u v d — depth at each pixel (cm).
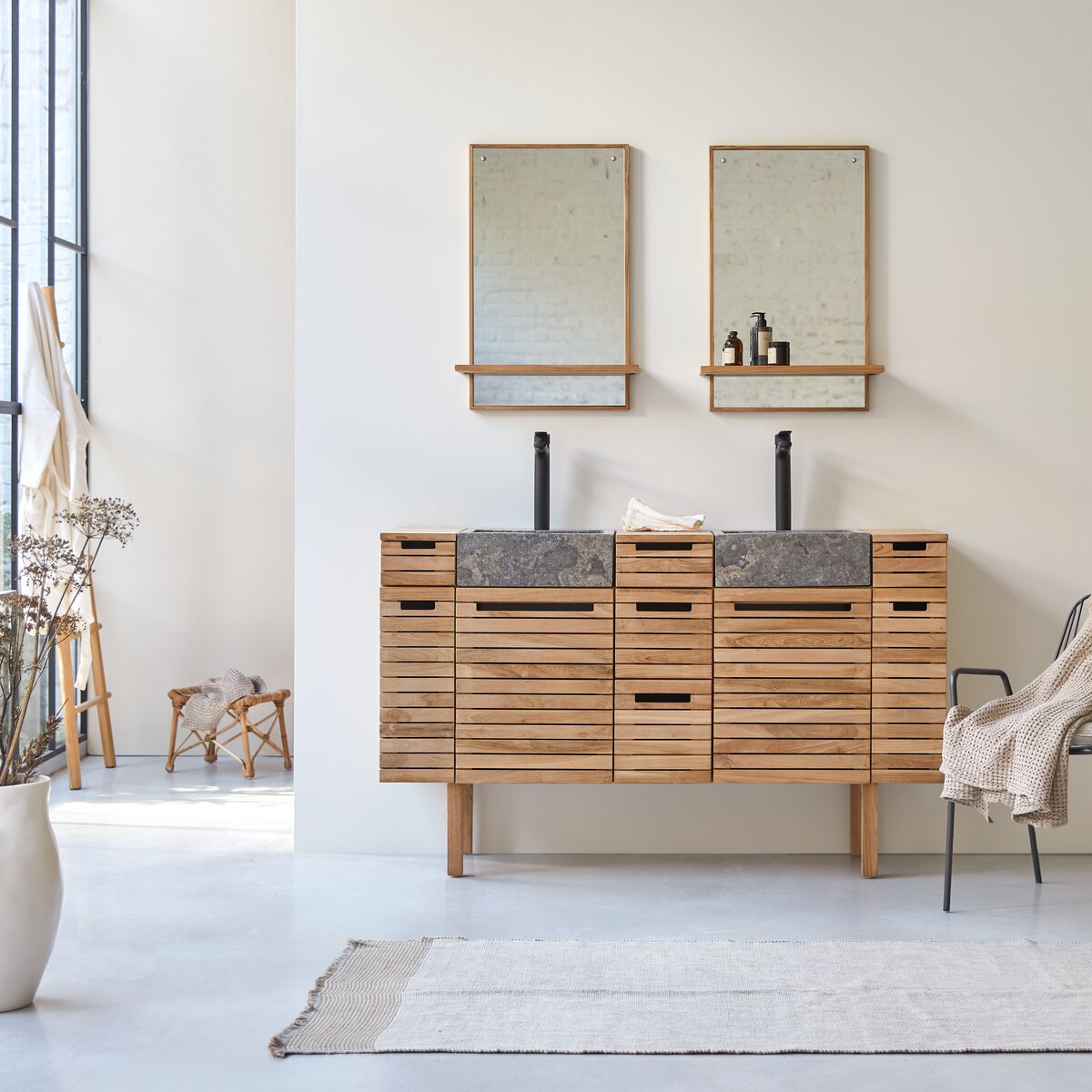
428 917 344
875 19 408
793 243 411
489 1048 258
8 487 510
